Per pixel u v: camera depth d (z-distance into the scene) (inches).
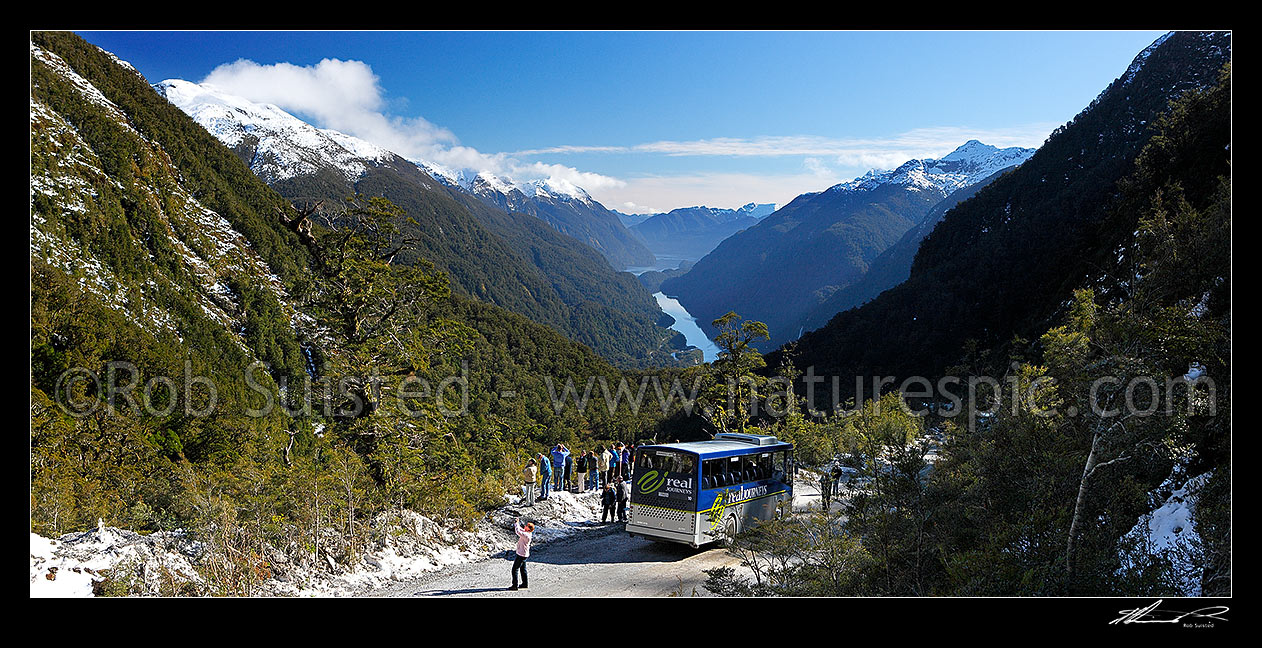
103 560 428.1
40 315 1734.7
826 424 1251.8
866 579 436.8
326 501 657.6
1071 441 440.1
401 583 595.8
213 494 604.1
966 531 434.3
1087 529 395.2
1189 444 388.5
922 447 480.7
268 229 5639.8
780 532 496.4
